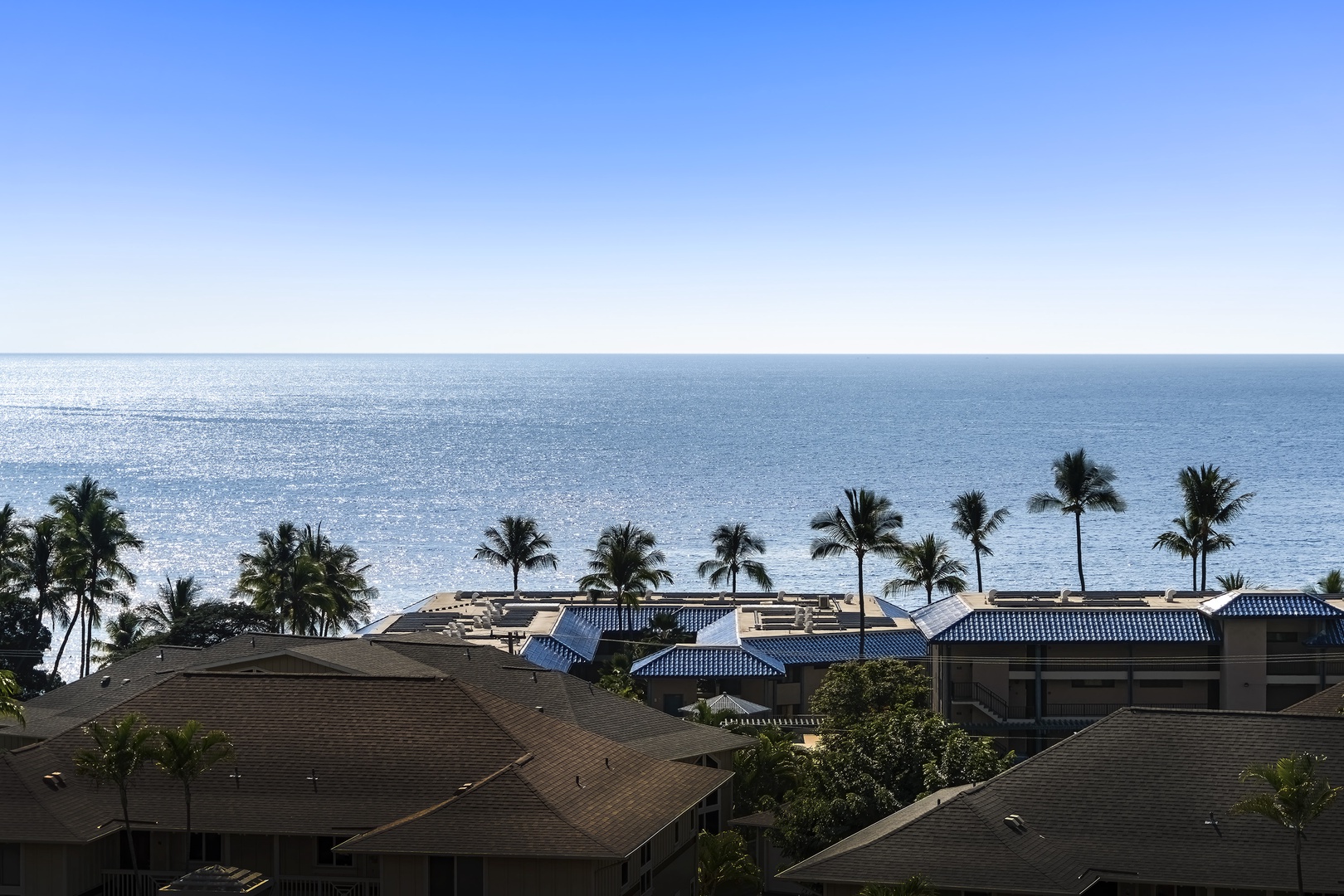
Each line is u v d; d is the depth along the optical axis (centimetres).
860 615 9888
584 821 3759
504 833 3653
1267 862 3609
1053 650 8119
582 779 4088
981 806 3869
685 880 4434
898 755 4838
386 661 5403
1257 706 7869
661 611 11412
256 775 4094
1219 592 9662
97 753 4059
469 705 4359
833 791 4759
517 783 3859
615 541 11319
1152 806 3850
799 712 9362
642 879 4034
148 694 4488
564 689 5412
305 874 3950
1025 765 4066
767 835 4991
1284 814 3519
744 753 5375
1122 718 4181
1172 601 8850
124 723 3859
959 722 7956
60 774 4072
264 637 5747
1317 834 3684
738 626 10206
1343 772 3894
